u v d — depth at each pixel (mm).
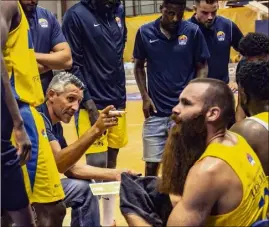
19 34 2322
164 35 3863
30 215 2205
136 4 19859
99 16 3783
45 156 2406
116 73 3889
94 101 3809
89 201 3012
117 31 3898
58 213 2500
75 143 2830
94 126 2857
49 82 3340
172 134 1821
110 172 3035
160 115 3947
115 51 3871
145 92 4031
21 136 2094
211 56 4098
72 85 2961
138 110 10461
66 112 2971
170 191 1803
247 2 14602
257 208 1762
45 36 3275
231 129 2057
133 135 7992
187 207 1654
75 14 3734
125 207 1756
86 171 3025
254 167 1753
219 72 4160
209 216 1696
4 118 2023
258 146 2000
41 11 3307
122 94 3984
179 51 3861
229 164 1663
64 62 3271
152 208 1793
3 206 2094
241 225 1709
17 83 2332
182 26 3867
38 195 2398
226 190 1656
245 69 2057
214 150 1697
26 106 2369
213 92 1762
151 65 3949
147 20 14500
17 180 2098
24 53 2354
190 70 3939
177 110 1797
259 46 3152
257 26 12070
